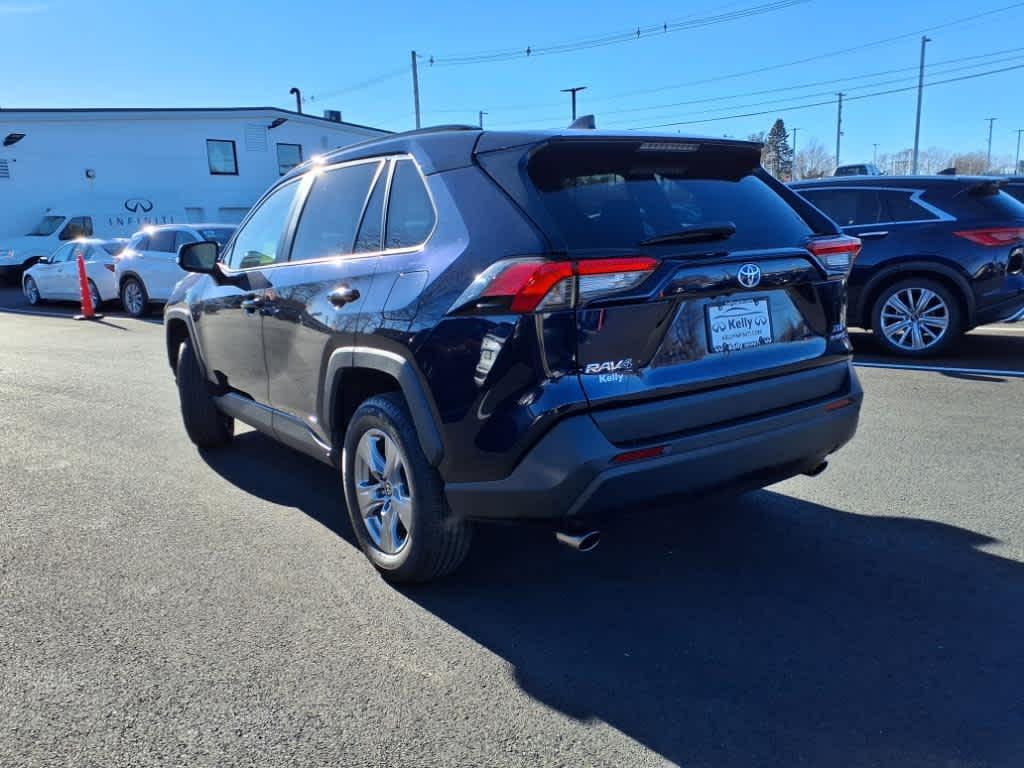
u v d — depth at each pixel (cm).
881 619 303
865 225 778
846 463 476
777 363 309
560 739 237
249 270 440
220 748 235
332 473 494
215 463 516
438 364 288
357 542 386
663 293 273
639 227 286
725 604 319
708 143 318
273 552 374
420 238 315
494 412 274
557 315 262
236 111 2886
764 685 263
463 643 292
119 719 249
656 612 313
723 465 289
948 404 596
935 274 746
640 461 270
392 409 319
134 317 1388
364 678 270
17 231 2516
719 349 292
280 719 248
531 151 284
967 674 266
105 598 329
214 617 313
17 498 451
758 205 328
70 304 1705
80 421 629
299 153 3116
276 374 414
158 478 486
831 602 317
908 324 768
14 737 241
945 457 480
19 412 661
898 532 379
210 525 409
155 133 2738
